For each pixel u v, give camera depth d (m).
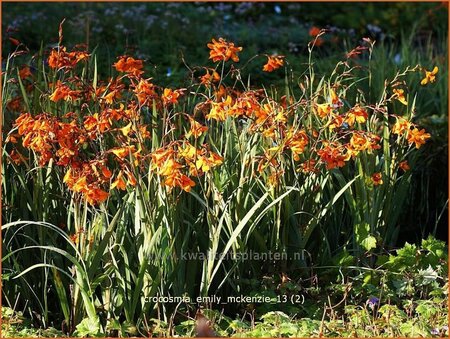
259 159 5.86
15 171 5.78
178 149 5.52
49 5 12.25
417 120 8.54
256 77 9.51
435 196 8.05
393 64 9.37
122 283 5.35
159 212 5.38
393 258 6.17
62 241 5.82
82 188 4.89
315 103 5.99
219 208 5.73
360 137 5.71
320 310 5.83
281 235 5.99
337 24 13.70
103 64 9.54
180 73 8.88
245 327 5.41
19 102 6.62
